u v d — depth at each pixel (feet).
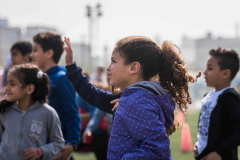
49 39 9.98
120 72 5.72
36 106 8.01
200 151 9.04
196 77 6.17
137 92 5.35
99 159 13.28
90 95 7.29
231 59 9.41
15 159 7.64
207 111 9.13
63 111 9.18
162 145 5.02
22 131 7.75
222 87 9.46
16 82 7.82
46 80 8.28
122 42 5.80
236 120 8.50
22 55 13.30
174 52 5.87
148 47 5.73
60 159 8.71
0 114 7.98
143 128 5.07
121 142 5.31
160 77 5.82
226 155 8.52
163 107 5.54
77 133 9.12
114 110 6.95
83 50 88.69
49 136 8.20
